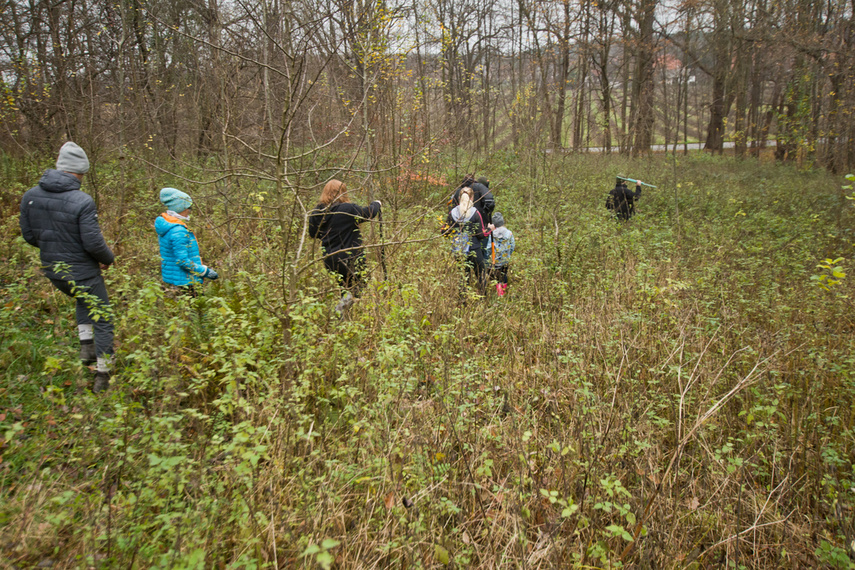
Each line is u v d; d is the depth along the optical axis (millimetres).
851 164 17359
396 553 2564
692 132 42188
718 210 11852
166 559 2135
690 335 4668
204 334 4355
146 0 9992
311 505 2580
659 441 3502
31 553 2357
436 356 4195
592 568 2514
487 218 6695
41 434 3305
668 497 2902
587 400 3506
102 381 4059
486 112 15117
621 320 4695
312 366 3580
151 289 3908
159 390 3324
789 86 21750
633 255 7461
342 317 4535
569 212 9367
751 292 6203
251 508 2395
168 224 4660
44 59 10609
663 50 26328
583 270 6879
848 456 3502
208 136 7742
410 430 3145
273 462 2895
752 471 3311
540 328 5250
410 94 10109
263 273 4676
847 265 7398
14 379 4027
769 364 4000
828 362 4246
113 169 9250
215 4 6152
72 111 8664
